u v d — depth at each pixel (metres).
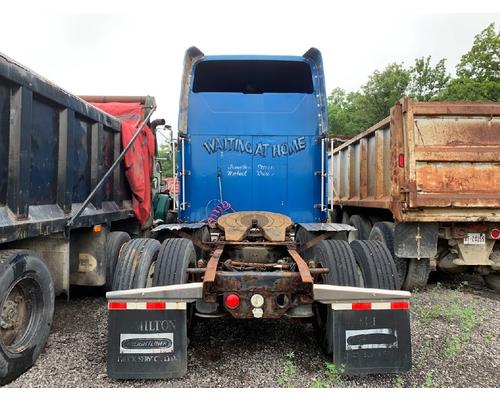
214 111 5.85
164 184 8.84
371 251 4.18
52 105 4.02
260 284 3.26
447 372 3.49
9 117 3.24
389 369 3.17
